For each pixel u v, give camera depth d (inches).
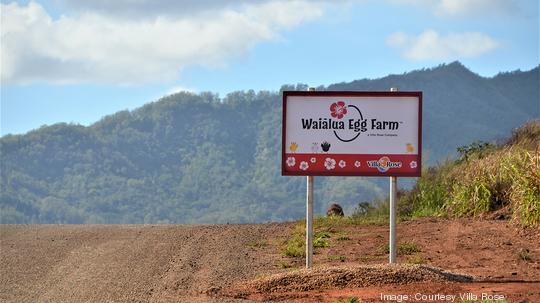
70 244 661.9
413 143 514.9
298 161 519.8
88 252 620.1
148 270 540.4
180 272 529.3
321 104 519.2
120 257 594.2
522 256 546.0
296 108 520.7
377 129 516.4
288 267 539.5
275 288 465.4
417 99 514.6
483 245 602.2
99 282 505.0
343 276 469.4
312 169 519.2
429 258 559.2
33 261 586.2
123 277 518.9
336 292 448.1
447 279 466.9
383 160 515.8
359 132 517.0
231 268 540.1
